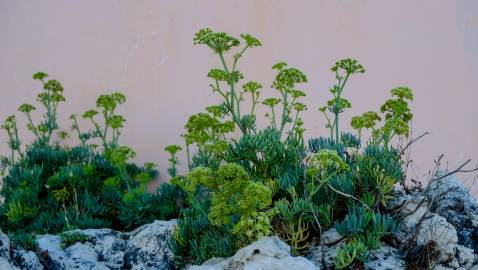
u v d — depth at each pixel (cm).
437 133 759
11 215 642
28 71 948
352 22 821
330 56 820
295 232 415
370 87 796
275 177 471
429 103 770
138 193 652
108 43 916
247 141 470
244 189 360
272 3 858
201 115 517
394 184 456
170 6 896
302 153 487
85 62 920
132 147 852
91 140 875
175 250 460
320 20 836
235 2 873
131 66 894
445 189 473
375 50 805
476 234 446
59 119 905
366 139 783
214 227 447
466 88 766
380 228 387
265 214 379
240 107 834
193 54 868
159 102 865
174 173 679
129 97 879
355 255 370
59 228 621
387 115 463
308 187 418
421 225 416
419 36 795
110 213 674
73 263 462
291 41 841
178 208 667
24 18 974
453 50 781
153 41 892
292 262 341
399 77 789
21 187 688
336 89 502
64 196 654
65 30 945
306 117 808
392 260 391
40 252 447
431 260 392
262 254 351
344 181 432
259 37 853
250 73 845
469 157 742
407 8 806
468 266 404
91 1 938
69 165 720
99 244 502
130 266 494
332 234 414
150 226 513
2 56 970
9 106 943
